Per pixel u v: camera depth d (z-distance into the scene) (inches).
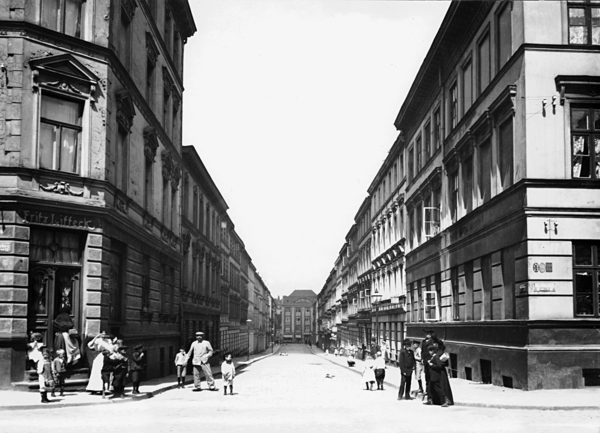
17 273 732.7
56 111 796.6
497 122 924.6
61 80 792.9
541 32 819.4
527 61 814.5
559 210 797.2
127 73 936.3
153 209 1168.2
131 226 943.7
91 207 794.2
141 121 1071.0
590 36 827.4
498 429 503.2
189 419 580.1
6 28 759.1
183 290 1547.7
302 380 1277.1
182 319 1480.1
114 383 752.3
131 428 512.1
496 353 892.6
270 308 6766.7
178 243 1430.9
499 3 927.0
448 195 1238.3
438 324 1264.8
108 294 834.2
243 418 592.4
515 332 826.8
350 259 3395.7
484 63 1018.1
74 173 798.5
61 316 769.6
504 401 674.8
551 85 813.2
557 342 779.4
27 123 758.5
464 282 1104.8
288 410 669.9
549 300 784.3
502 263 901.8
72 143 809.5
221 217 2475.4
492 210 937.5
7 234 732.7
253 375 1473.9
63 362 721.6
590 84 808.3
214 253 2244.1
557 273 788.0
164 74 1296.8
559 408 636.7
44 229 772.0
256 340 4451.3
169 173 1331.2
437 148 1357.0
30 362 735.7
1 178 742.5
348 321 3361.2
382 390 987.3
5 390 717.3
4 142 748.0
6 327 721.6
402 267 1802.4
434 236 1312.7
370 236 2527.1
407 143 1750.7
